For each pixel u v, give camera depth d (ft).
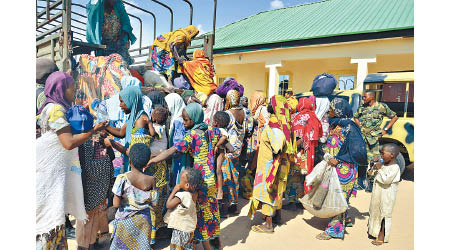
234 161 13.79
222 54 42.39
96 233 9.27
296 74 42.50
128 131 10.14
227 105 14.35
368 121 19.77
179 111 13.87
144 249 8.23
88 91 14.01
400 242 11.72
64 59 12.94
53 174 7.11
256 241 11.59
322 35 32.17
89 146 8.80
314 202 11.98
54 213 7.09
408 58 32.48
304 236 12.23
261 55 39.09
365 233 12.69
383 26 29.76
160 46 19.63
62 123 7.03
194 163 9.83
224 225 13.14
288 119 12.26
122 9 17.71
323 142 15.12
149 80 19.19
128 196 8.02
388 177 11.14
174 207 8.85
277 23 45.85
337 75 39.40
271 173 11.53
